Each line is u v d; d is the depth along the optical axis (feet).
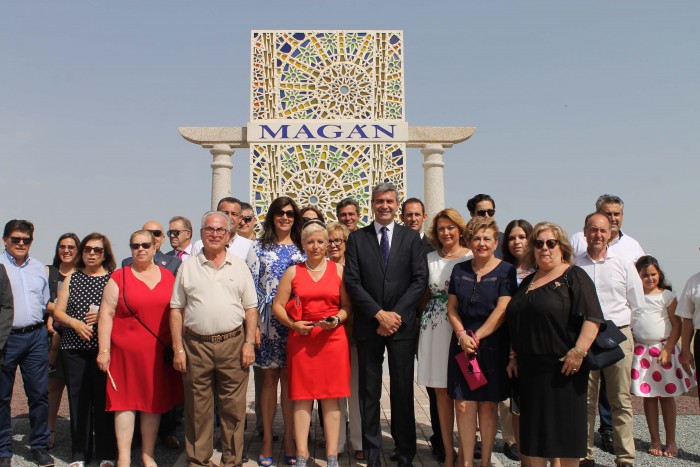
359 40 38.22
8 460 20.97
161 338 19.79
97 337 20.66
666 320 22.76
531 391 16.51
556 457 16.10
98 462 21.12
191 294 19.03
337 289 19.92
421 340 19.95
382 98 38.09
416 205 22.53
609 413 23.26
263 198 37.32
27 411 29.99
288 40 38.09
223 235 19.11
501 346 18.29
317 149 37.50
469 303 18.39
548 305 16.22
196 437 19.08
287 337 20.45
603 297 20.38
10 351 20.68
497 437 24.68
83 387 20.76
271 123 37.35
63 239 22.90
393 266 19.77
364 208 37.29
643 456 22.31
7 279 20.21
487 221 18.69
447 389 18.93
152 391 19.52
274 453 21.79
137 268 20.15
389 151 37.63
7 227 21.11
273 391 20.66
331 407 19.84
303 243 19.88
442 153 38.88
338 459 21.09
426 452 22.08
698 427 26.78
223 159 38.11
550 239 16.71
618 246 23.61
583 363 16.07
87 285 21.11
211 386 19.31
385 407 28.58
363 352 19.84
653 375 22.47
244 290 19.56
